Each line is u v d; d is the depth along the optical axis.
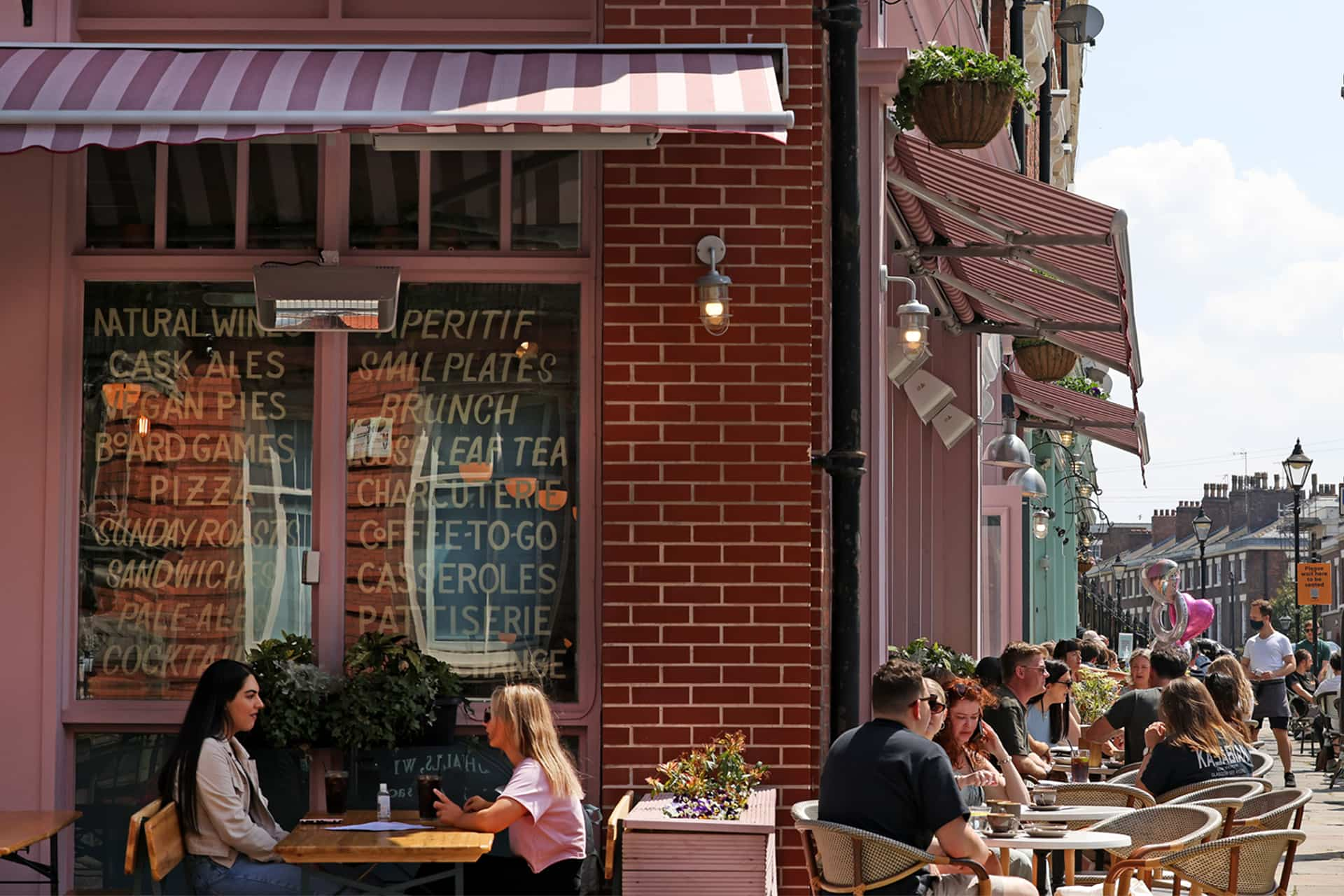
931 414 13.83
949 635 16.03
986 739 9.15
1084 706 16.06
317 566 8.17
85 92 6.41
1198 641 22.77
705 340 7.97
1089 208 9.45
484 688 8.20
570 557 8.24
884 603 9.72
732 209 8.00
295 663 7.95
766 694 7.92
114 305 8.30
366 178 8.30
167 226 8.30
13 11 8.21
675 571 7.94
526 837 7.25
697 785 7.60
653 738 7.91
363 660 8.02
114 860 8.10
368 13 8.33
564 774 7.27
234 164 8.30
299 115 6.17
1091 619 57.72
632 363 7.97
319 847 6.62
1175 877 8.04
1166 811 7.84
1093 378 22.47
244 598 8.26
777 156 8.01
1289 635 98.56
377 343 8.29
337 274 7.95
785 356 7.96
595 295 8.19
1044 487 20.31
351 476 8.27
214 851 7.10
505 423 8.27
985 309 14.98
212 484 8.28
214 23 8.30
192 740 7.17
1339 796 19.34
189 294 8.30
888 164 10.52
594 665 8.14
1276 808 7.94
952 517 16.09
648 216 8.00
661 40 8.12
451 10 8.30
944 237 12.38
